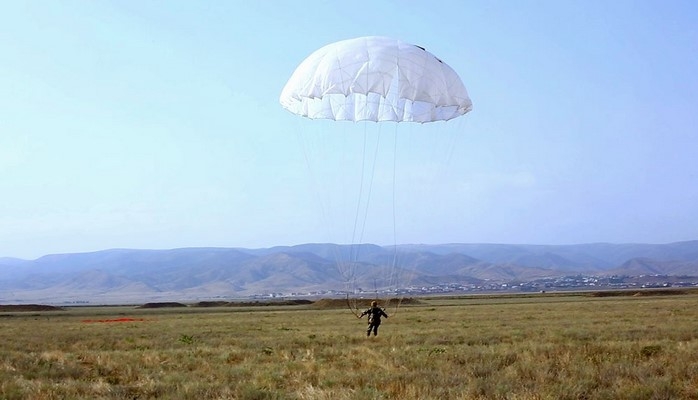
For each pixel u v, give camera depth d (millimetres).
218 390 17578
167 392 17828
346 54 31391
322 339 35469
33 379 21156
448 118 33844
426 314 69625
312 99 32938
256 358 26234
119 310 129125
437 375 19328
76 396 17203
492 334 36156
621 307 72750
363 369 21750
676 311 57438
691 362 21156
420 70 31016
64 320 78438
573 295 168000
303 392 17094
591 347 26203
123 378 21203
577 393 16281
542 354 24219
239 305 149750
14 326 60594
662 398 15734
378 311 37000
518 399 15562
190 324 58281
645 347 25547
